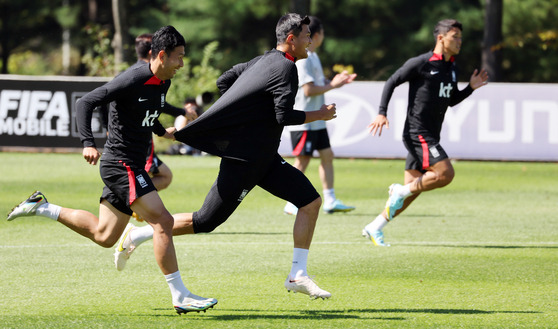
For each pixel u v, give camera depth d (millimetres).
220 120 21031
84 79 65812
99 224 22812
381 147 64125
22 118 66688
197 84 78938
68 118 66188
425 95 30578
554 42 114188
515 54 126312
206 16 131125
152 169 35344
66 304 21828
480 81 31250
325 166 39844
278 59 20844
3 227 34812
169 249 20250
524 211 40625
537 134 62500
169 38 20312
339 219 38094
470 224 36531
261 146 21188
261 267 26938
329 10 129250
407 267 27141
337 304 21953
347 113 64500
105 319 20188
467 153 63344
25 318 20281
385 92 31062
